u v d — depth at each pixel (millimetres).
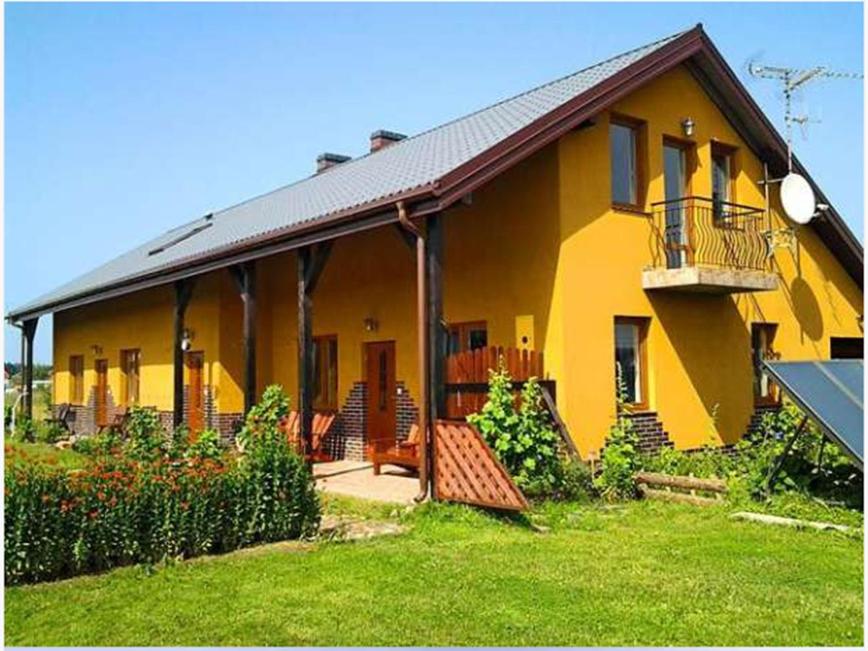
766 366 9352
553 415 11109
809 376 9359
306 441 11875
